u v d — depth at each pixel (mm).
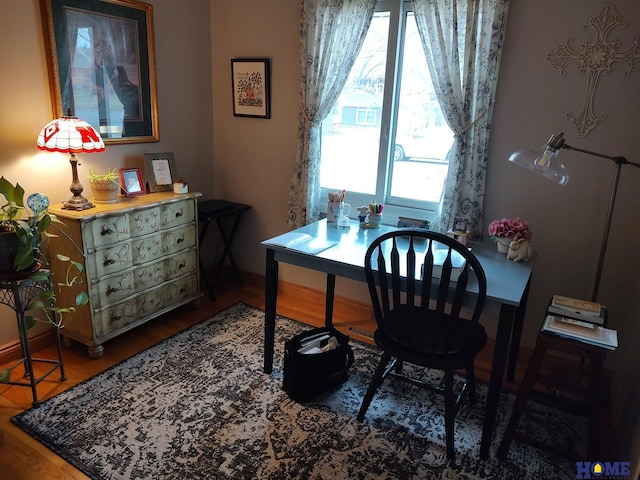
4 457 1829
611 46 2158
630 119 2199
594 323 1786
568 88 2289
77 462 1812
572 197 2395
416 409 2215
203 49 3348
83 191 2695
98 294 2469
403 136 2869
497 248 2379
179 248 2955
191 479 1751
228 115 3469
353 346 2770
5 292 2365
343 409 2189
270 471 1803
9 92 2266
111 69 2715
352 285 3180
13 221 2006
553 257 2508
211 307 3236
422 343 1844
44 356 2549
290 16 3012
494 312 1794
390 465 1862
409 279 1798
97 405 2145
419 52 2701
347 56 2777
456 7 2340
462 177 2543
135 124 2926
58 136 2193
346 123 3031
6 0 2191
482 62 2387
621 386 2197
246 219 3596
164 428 2012
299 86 3086
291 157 3248
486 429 1879
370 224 2639
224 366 2498
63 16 2412
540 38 2297
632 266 2322
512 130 2461
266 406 2182
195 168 3482
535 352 1786
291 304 3342
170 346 2688
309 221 3094
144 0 2852
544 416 2209
